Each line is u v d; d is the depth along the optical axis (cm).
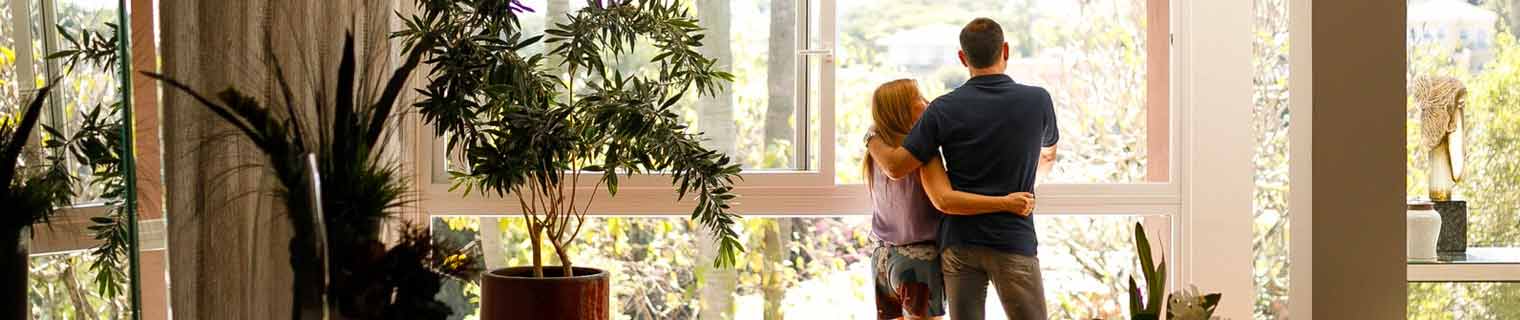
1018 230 341
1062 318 420
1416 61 364
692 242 418
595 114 328
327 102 250
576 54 326
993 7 412
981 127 339
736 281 418
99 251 226
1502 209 330
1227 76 405
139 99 233
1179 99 408
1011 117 340
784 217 415
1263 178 427
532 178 325
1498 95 348
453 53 317
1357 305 246
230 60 231
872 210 408
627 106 324
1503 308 302
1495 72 357
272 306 238
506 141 323
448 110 317
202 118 228
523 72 323
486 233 419
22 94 215
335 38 255
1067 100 414
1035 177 354
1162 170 412
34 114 216
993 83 343
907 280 360
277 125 232
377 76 272
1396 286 245
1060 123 414
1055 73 413
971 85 345
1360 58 242
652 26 332
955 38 412
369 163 261
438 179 413
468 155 329
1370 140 243
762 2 409
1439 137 302
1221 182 407
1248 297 408
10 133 213
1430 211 278
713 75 339
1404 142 243
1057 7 412
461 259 298
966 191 343
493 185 325
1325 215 245
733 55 411
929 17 411
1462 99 302
